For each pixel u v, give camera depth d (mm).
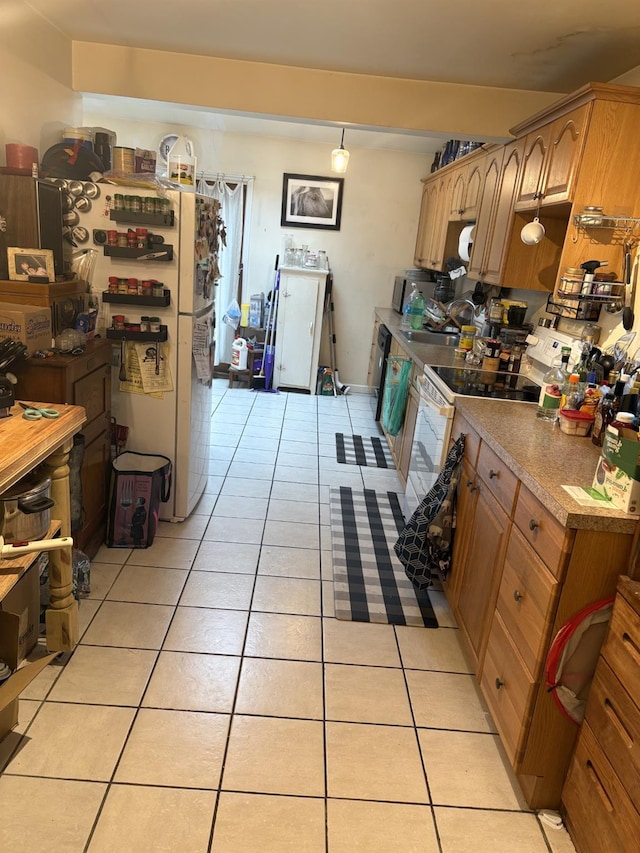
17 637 1647
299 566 2727
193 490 3055
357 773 1677
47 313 2246
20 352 1959
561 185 2348
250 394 5457
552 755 1562
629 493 1382
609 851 1313
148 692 1891
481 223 3500
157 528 2939
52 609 1906
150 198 2488
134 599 2355
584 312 2469
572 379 2209
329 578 2652
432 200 4906
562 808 1595
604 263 2277
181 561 2662
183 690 1913
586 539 1396
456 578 2316
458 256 4418
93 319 2531
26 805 1488
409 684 2049
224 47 2871
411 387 3621
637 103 2135
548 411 2262
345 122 3154
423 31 2424
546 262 2982
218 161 5230
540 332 3045
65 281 2430
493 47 2527
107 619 2219
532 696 1510
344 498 3504
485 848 1497
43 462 1760
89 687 1886
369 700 1957
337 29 2496
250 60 3029
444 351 3662
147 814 1495
